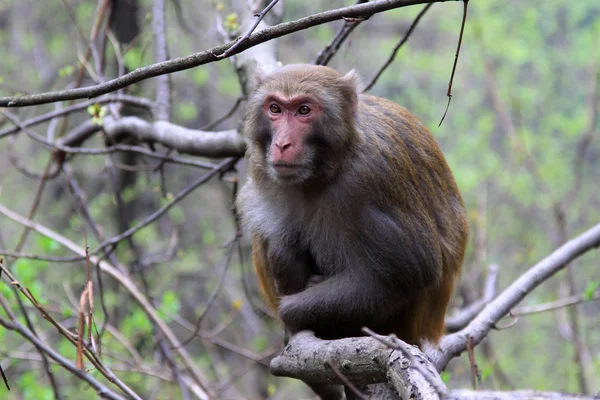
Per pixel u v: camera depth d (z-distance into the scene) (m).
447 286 8.77
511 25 25.59
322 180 7.87
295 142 7.67
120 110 12.77
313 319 7.86
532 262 22.03
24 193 23.78
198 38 17.38
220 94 23.06
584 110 25.84
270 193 8.27
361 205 7.82
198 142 10.59
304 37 24.62
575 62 26.80
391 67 24.75
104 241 13.09
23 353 13.90
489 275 12.27
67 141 12.80
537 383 18.88
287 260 8.43
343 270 8.14
